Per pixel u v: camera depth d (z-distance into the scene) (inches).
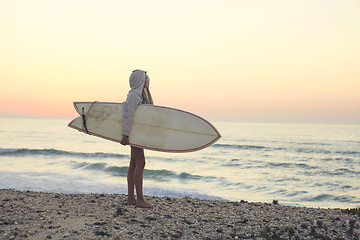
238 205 249.6
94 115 194.4
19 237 134.2
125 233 146.3
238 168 945.5
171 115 189.3
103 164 789.2
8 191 269.4
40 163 837.2
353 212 234.2
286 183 700.0
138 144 184.4
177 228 161.2
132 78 188.2
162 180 667.4
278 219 194.7
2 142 2046.0
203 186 617.9
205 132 187.2
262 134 3622.0
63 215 174.1
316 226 175.8
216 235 153.9
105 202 212.8
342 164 1074.7
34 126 5246.1
